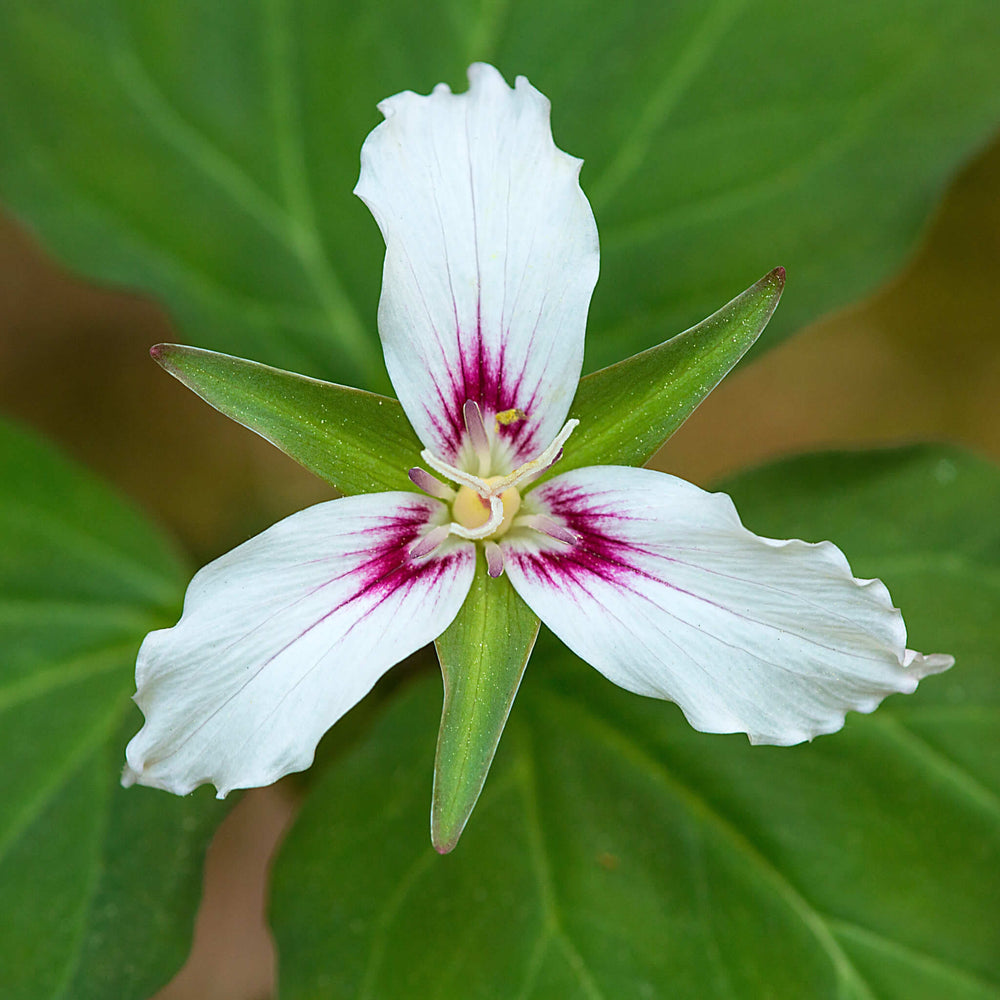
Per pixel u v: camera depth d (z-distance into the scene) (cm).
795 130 49
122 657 49
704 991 47
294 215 49
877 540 48
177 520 57
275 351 49
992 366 61
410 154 43
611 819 48
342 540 44
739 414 61
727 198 49
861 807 48
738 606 43
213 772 43
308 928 47
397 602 44
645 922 47
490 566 44
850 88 49
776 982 47
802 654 43
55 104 49
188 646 43
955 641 48
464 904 47
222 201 49
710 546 43
